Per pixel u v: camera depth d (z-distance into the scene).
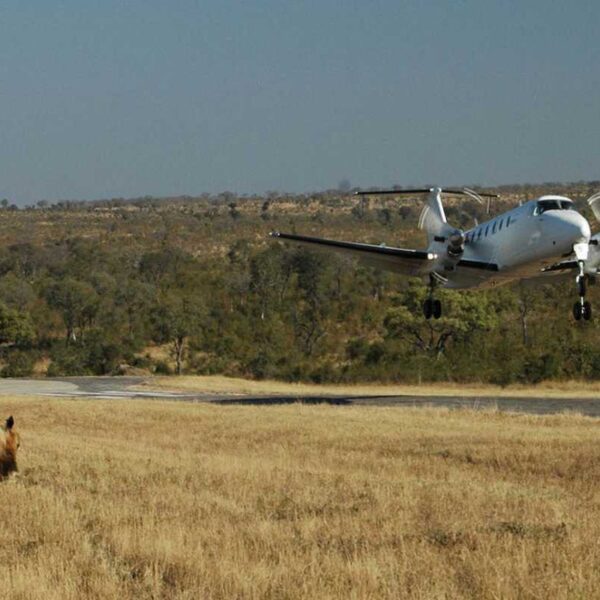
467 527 44.84
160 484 58.03
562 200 122.50
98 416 114.69
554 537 41.81
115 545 40.19
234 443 87.50
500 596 32.53
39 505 48.78
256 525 44.22
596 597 32.56
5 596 32.56
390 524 45.62
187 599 33.03
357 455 76.12
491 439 83.38
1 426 59.84
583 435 86.56
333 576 34.75
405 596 32.72
